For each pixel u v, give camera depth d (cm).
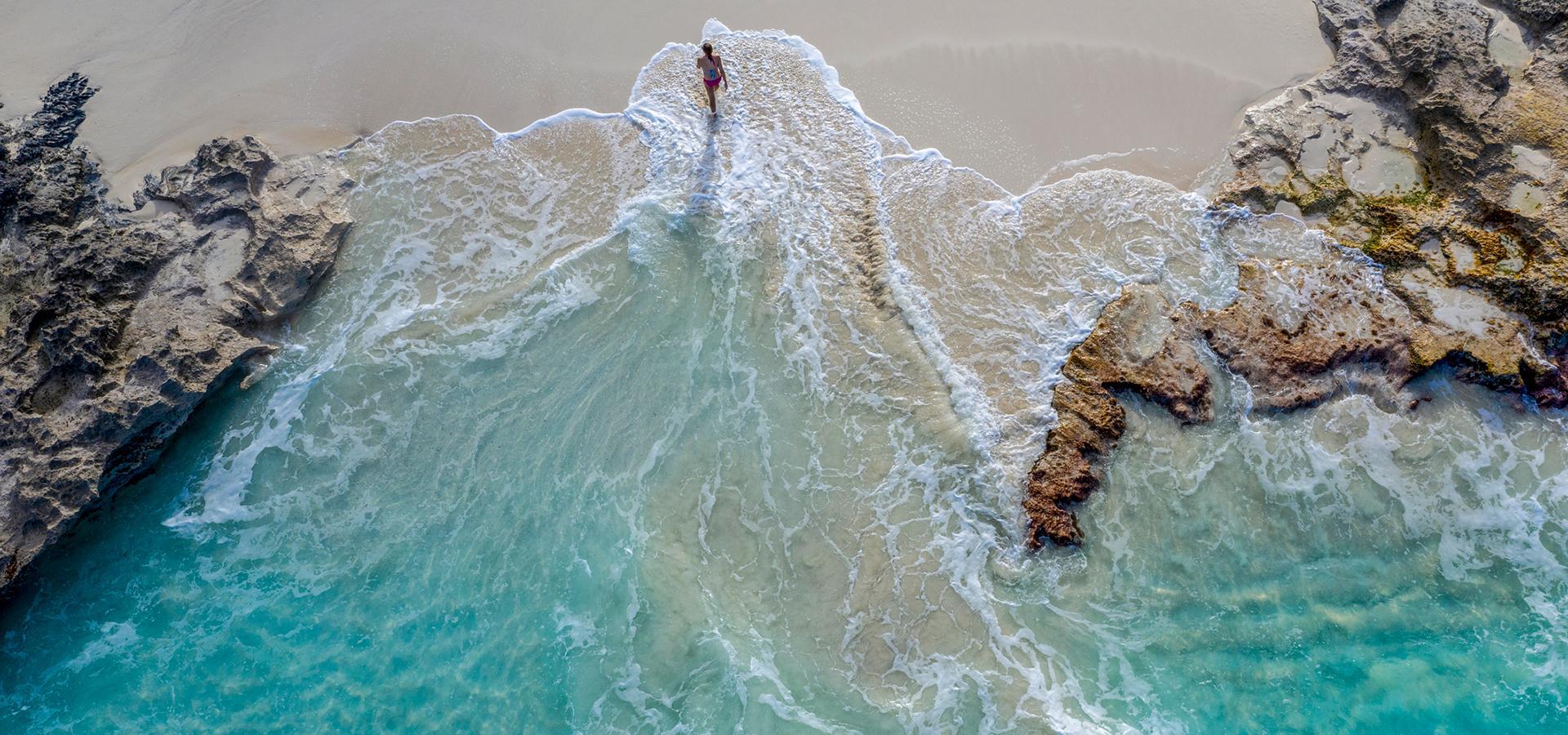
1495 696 1086
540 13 1634
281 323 1362
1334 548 1162
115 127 1528
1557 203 1284
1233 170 1403
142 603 1195
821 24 1591
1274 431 1218
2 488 1181
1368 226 1341
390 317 1359
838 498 1199
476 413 1286
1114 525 1174
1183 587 1145
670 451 1248
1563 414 1215
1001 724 1067
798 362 1293
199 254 1360
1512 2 1486
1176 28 1538
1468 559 1152
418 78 1580
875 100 1506
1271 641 1121
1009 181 1419
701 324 1336
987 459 1200
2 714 1145
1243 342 1248
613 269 1388
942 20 1577
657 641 1136
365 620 1175
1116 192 1391
